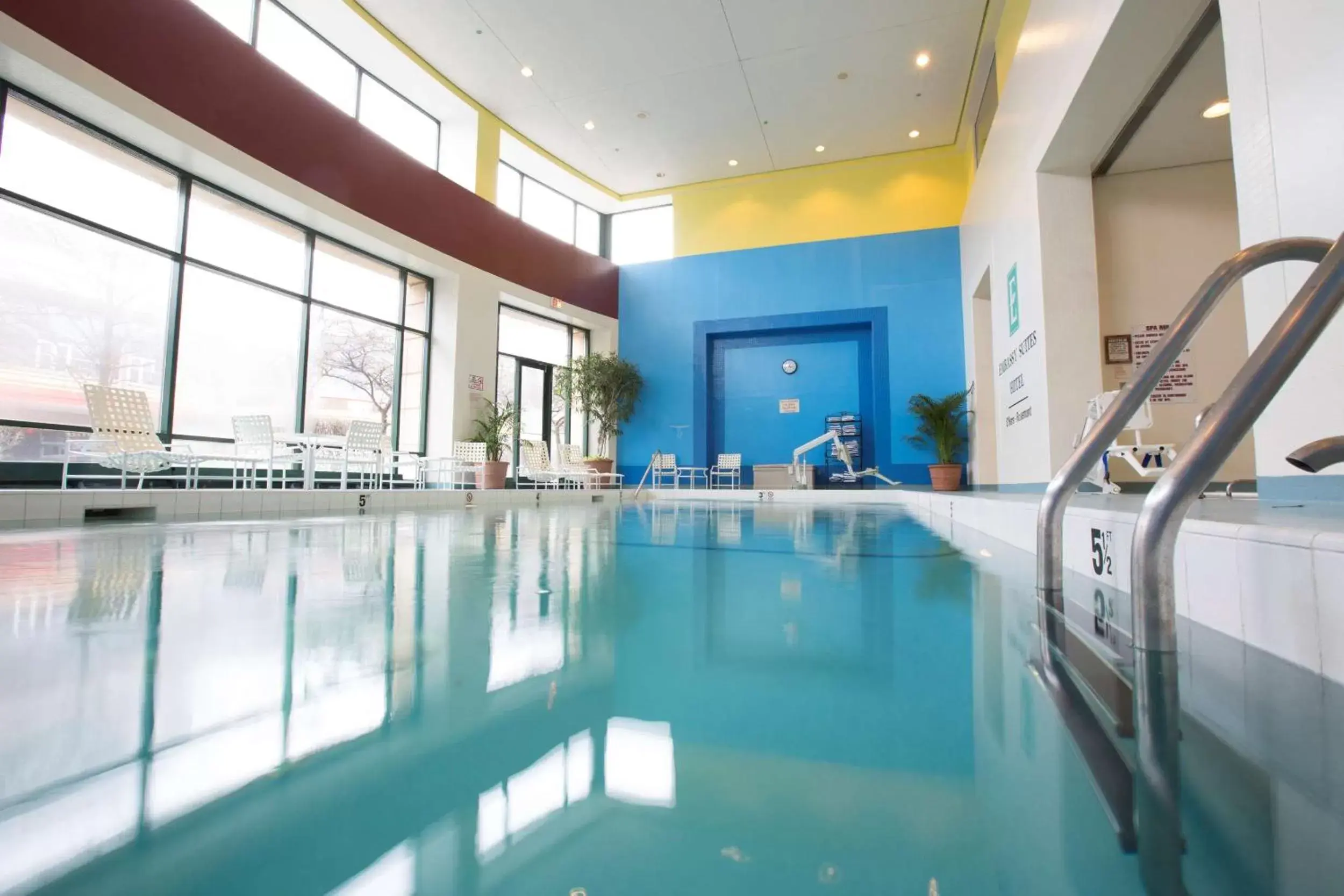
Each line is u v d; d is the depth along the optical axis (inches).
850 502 333.1
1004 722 28.1
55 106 193.5
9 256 189.0
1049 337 171.3
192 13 216.8
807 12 274.1
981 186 278.7
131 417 181.5
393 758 24.1
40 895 15.5
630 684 33.8
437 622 49.1
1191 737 26.5
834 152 394.3
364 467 293.0
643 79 320.5
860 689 33.2
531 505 304.8
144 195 220.1
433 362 337.1
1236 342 166.7
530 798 20.9
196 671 35.4
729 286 427.8
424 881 16.3
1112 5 125.1
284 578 71.0
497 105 345.1
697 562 91.0
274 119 244.7
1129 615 52.4
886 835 18.6
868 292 398.3
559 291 403.2
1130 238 175.0
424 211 314.8
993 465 323.9
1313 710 29.5
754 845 18.1
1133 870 16.7
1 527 135.1
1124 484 166.2
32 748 24.6
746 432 426.9
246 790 21.3
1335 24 67.8
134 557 87.0
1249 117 79.7
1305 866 16.7
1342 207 67.5
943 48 295.7
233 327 250.7
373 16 277.0
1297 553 37.1
